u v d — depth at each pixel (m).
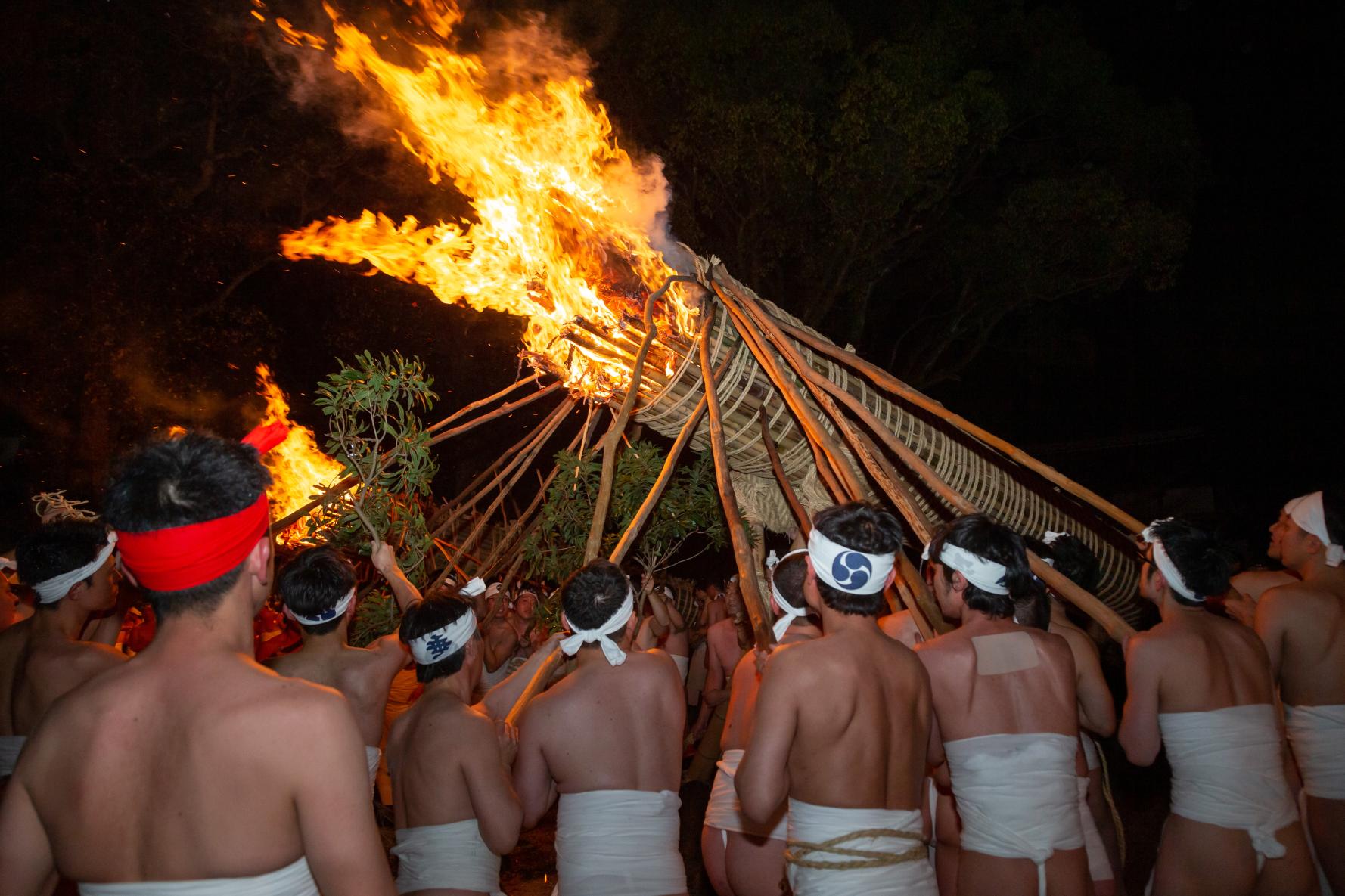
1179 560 3.15
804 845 2.49
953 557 2.98
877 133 11.54
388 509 4.39
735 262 12.25
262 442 1.85
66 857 1.54
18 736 3.10
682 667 6.26
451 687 3.16
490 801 2.92
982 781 2.83
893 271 14.62
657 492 4.09
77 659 3.10
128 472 1.57
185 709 1.54
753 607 3.54
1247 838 3.01
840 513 2.61
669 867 3.05
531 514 5.77
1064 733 2.88
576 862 3.00
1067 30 14.17
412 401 4.16
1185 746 3.10
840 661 2.53
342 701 1.61
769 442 4.50
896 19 12.67
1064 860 2.79
